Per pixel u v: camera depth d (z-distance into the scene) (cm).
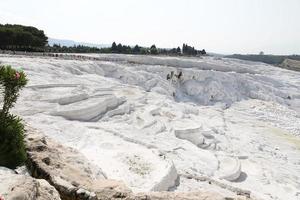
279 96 7362
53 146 1231
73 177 939
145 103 3878
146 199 866
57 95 3003
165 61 7306
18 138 871
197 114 4588
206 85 6462
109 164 1842
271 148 3809
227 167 2717
